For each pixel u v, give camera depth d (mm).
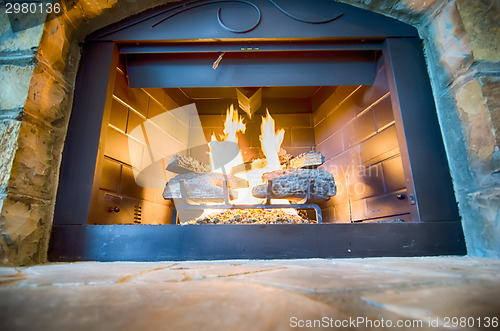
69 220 1526
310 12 2035
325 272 850
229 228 1506
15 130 1388
